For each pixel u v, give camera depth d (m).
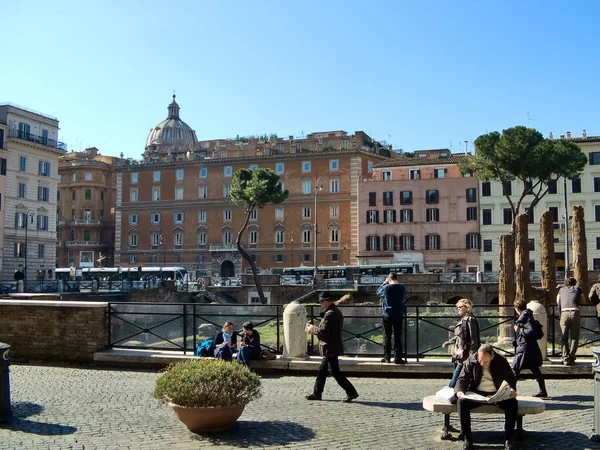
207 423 10.86
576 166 65.94
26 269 73.44
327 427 11.43
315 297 65.12
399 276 66.31
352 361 17.28
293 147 106.38
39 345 19.28
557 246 84.31
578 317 16.52
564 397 14.16
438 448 10.14
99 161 123.38
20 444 10.34
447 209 90.69
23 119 81.62
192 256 108.31
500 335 21.16
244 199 77.75
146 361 18.16
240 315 19.05
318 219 100.75
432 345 18.25
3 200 76.94
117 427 11.50
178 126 147.25
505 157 62.78
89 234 121.00
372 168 98.88
